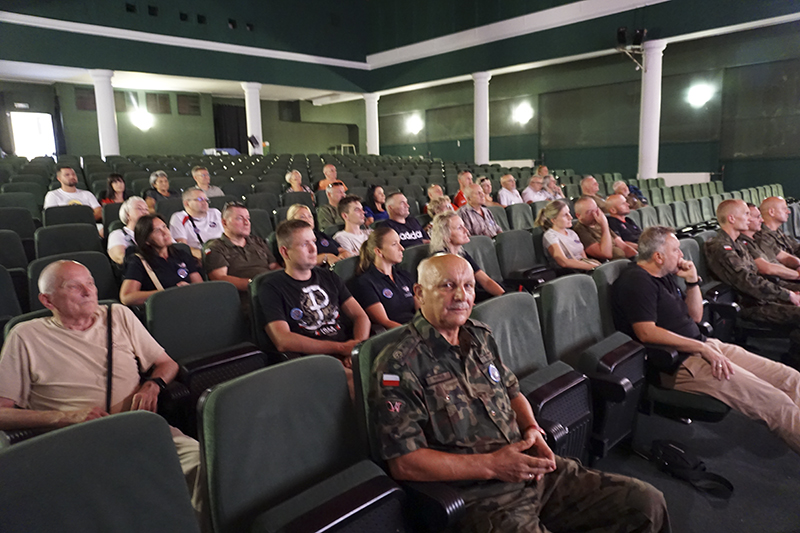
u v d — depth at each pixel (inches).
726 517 66.9
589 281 85.4
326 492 43.7
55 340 60.8
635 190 248.5
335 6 504.7
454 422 51.1
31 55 342.6
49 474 34.2
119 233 122.5
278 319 81.4
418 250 115.1
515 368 69.8
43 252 123.7
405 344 52.5
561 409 63.6
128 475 37.4
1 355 58.5
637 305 84.4
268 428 45.7
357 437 52.7
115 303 67.5
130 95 496.4
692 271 91.4
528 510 49.9
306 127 649.0
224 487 42.4
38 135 454.6
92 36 366.0
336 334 86.7
